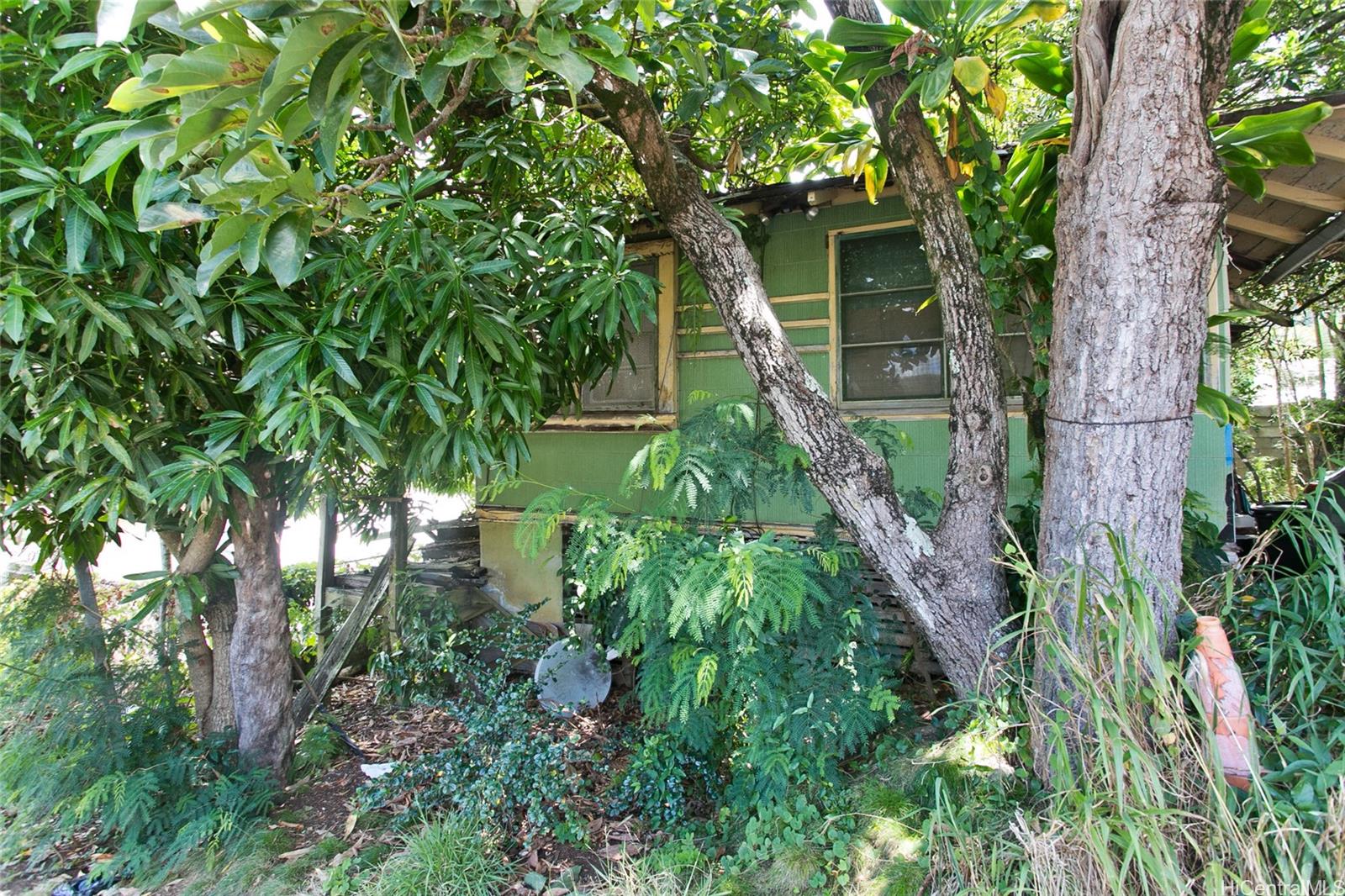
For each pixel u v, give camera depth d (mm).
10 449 3121
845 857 2525
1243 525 4688
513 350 3062
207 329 2762
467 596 5578
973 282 3086
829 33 3014
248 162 1913
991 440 3021
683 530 3381
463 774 3281
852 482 3094
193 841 3096
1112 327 2279
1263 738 1934
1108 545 2295
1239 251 5363
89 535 3547
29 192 2250
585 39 2674
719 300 3322
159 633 3863
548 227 3676
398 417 3369
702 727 3270
